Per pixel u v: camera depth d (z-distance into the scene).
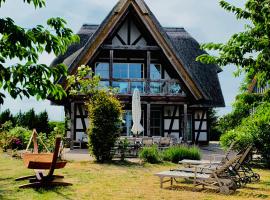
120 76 23.83
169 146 17.39
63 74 4.55
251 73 8.48
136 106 18.75
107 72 23.66
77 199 8.27
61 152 15.30
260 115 8.68
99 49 21.72
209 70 28.31
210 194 9.23
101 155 14.66
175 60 21.94
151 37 22.38
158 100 22.08
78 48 26.72
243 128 15.71
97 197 8.55
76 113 22.98
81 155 17.34
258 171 13.88
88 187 9.68
